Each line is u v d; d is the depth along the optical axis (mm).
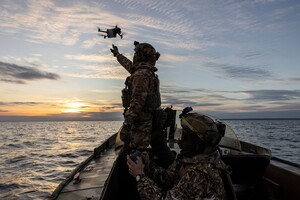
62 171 23969
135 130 3223
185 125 2070
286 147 38000
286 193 3391
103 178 3609
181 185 1967
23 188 17609
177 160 2303
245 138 57719
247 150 5797
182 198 1940
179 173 2217
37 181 19750
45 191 16812
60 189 3084
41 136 88438
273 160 4316
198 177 1933
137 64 3273
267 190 3650
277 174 3576
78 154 36531
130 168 2172
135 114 2971
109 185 3064
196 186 1919
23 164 28094
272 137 62031
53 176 21672
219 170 2004
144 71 3129
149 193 2043
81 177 3680
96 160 4926
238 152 4324
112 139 7047
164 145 3523
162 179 2377
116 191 3594
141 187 2082
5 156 34844
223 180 2125
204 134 1960
